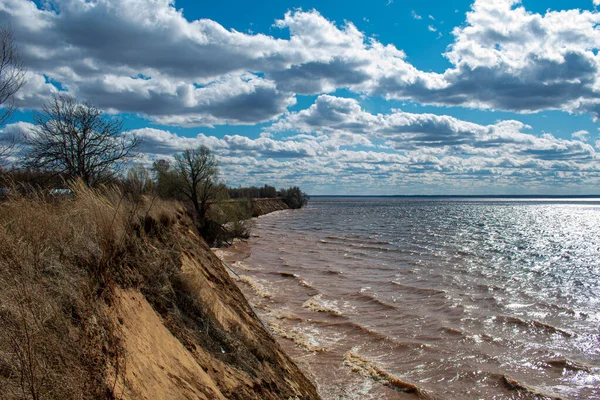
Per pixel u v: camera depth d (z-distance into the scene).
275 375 7.41
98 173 16.30
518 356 14.58
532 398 11.69
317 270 29.73
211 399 4.64
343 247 43.94
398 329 16.97
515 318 18.80
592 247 49.78
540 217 118.94
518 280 28.14
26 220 4.34
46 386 2.77
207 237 40.97
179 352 5.05
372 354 14.45
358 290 23.64
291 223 79.31
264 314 18.17
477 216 118.12
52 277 3.89
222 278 11.13
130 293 5.08
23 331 2.88
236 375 5.96
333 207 183.88
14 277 3.28
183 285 6.89
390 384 12.16
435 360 14.00
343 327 17.02
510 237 60.09
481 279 28.14
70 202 5.88
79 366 3.14
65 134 15.77
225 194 50.56
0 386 2.57
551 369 13.62
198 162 44.56
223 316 7.89
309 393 8.48
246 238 48.84
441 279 27.70
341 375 12.57
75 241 4.63
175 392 4.13
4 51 7.33
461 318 18.70
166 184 43.44
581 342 16.06
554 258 39.84
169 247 8.25
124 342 3.98
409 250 42.50
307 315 18.44
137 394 3.52
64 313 3.58
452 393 11.89
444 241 52.12
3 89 7.35
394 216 110.56
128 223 6.36
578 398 11.69
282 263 32.44
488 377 12.85
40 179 10.95
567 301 22.56
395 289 24.19
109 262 4.98
